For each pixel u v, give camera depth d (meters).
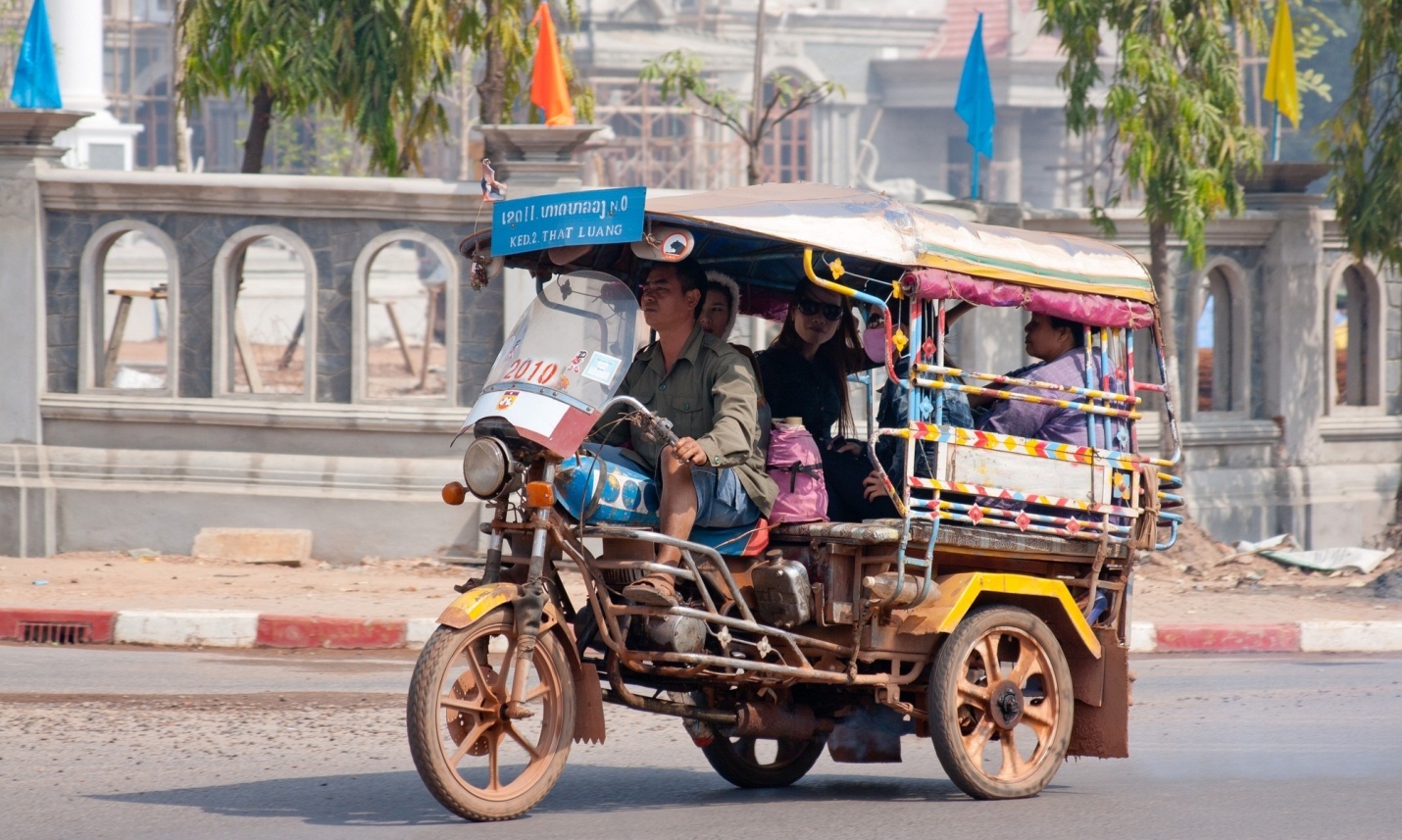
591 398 10.32
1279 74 25.67
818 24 91.38
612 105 87.69
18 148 25.00
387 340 65.75
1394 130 27.39
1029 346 12.30
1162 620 21.53
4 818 10.55
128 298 34.19
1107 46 84.38
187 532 25.03
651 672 10.82
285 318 62.88
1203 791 11.88
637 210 10.12
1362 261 29.38
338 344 25.27
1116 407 12.06
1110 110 26.30
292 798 11.32
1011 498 11.29
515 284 24.91
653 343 11.35
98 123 66.88
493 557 10.48
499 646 18.89
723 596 10.80
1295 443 29.64
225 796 11.37
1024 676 11.54
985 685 11.47
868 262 12.05
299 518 24.92
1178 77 26.14
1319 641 21.23
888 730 11.90
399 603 21.34
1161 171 26.47
